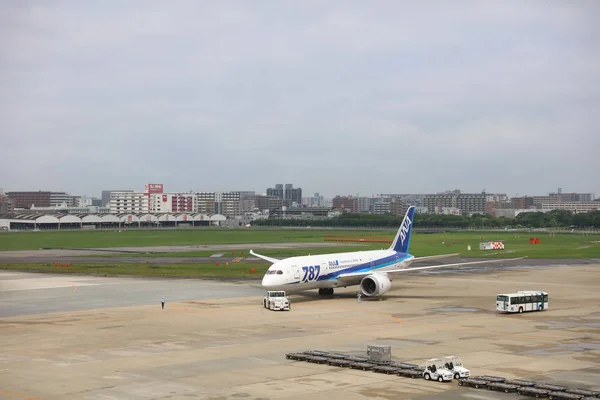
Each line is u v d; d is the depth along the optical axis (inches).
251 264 5836.6
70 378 1790.1
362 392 1633.9
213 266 5634.8
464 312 3065.9
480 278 4771.2
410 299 3567.9
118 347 2235.5
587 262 6136.8
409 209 4133.9
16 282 4448.8
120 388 1680.6
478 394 1617.9
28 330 2605.8
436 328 2608.3
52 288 4101.9
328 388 1673.2
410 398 1581.0
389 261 3937.0
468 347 2207.2
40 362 1998.0
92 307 3275.1
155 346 2249.0
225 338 2396.7
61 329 2625.5
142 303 3415.4
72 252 7672.2
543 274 5027.1
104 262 6146.7
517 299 3031.5
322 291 3757.4
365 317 2908.5
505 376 1800.0
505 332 2508.6
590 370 1871.3
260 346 2237.9
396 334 2469.2
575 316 2940.5
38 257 6870.1
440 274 5098.4
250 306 3282.5
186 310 3147.1
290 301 3489.2
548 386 1656.0
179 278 4717.0
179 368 1905.8
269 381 1748.3
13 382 1748.3
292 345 2252.7
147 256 6924.2
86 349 2203.5
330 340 2347.4
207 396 1603.1
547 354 2090.3
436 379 1748.3
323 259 3577.8
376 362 1932.8
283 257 6624.0
